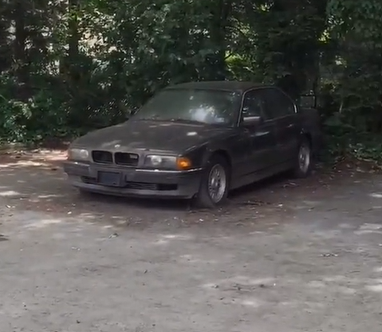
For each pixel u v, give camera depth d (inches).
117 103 599.2
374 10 482.0
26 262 275.0
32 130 585.6
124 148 356.2
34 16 589.0
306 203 390.3
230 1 555.8
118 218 346.3
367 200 401.4
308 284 252.8
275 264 276.5
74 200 383.9
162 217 349.7
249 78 553.6
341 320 218.4
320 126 508.4
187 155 350.3
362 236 322.0
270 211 368.8
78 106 601.6
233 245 303.1
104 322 214.5
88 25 594.2
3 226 329.7
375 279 259.8
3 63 598.2
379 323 216.5
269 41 546.6
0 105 574.2
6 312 222.4
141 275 260.4
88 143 370.9
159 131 377.1
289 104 451.8
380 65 543.8
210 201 366.0
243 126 393.4
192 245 301.9
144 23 540.1
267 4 563.5
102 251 291.0
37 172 467.5
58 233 318.3
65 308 225.9
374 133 558.6
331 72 557.0
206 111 400.2
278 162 426.3
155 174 349.7
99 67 593.6
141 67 561.0
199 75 545.3
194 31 542.0
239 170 386.9
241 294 241.1
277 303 232.7
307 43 551.8
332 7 489.4
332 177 470.9
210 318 218.7
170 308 226.8
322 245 305.7
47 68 602.9
